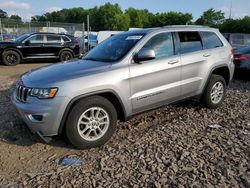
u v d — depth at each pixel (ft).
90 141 13.89
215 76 19.53
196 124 17.08
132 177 11.42
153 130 16.15
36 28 81.92
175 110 19.71
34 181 11.34
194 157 12.85
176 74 16.80
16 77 34.47
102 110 14.05
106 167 12.19
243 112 19.45
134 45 15.61
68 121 13.29
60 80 13.20
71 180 11.32
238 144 14.15
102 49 17.16
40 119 12.99
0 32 78.95
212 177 11.28
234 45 56.95
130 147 14.01
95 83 13.55
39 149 14.05
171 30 17.34
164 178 11.29
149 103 15.79
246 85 28.89
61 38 51.98
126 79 14.52
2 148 14.14
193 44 18.25
